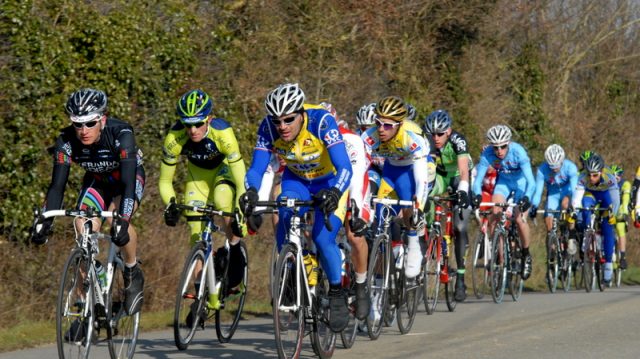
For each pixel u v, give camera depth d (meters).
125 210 11.60
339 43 32.25
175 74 23.47
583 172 29.36
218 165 15.12
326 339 12.69
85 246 11.24
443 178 20.69
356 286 13.54
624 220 33.16
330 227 11.40
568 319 17.11
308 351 13.49
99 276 11.57
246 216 11.49
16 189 18.34
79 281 11.18
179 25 23.80
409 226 16.61
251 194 11.48
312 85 31.75
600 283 29.52
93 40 20.75
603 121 56.03
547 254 27.69
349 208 13.35
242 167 14.55
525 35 47.59
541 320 17.12
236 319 15.30
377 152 16.83
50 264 18.44
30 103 18.92
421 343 14.30
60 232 19.12
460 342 14.24
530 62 46.59
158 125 22.59
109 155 12.18
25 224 18.44
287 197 11.77
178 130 14.52
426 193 16.06
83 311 11.17
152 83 22.39
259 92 27.55
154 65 22.39
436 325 17.05
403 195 17.30
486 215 23.11
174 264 20.08
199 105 14.08
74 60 20.22
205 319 14.39
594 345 13.46
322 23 31.41
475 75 41.62
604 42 54.78
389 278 15.36
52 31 19.52
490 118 42.28
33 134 18.72
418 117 36.94
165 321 17.23
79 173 19.36
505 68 45.59
